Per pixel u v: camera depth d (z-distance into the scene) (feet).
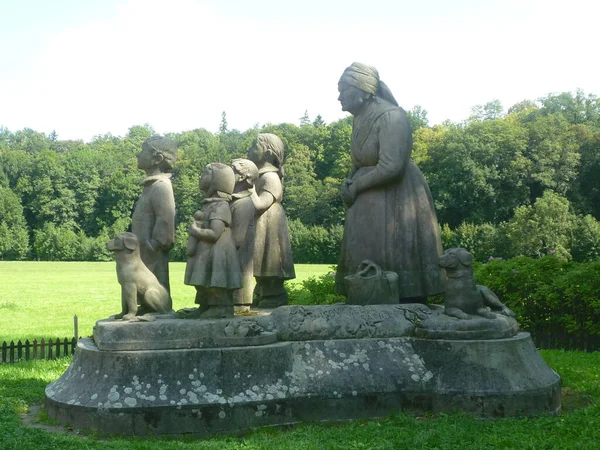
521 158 136.77
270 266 27.68
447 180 137.69
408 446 18.44
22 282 108.37
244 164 25.29
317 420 21.17
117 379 20.29
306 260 129.70
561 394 24.62
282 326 22.61
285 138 182.39
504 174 137.90
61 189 200.44
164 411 19.77
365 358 22.40
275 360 21.38
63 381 21.94
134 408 19.69
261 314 24.58
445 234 122.21
